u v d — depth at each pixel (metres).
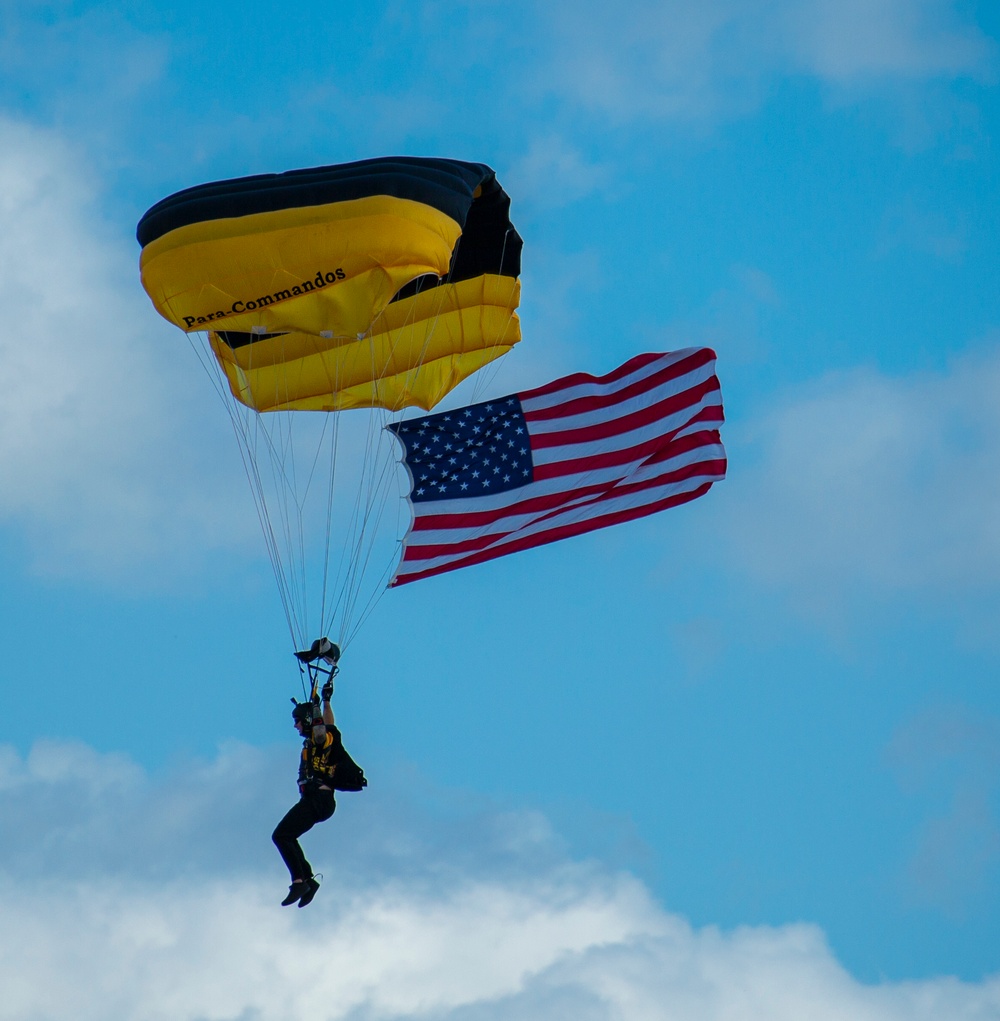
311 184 70.19
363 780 68.00
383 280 69.88
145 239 71.94
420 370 82.88
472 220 81.06
